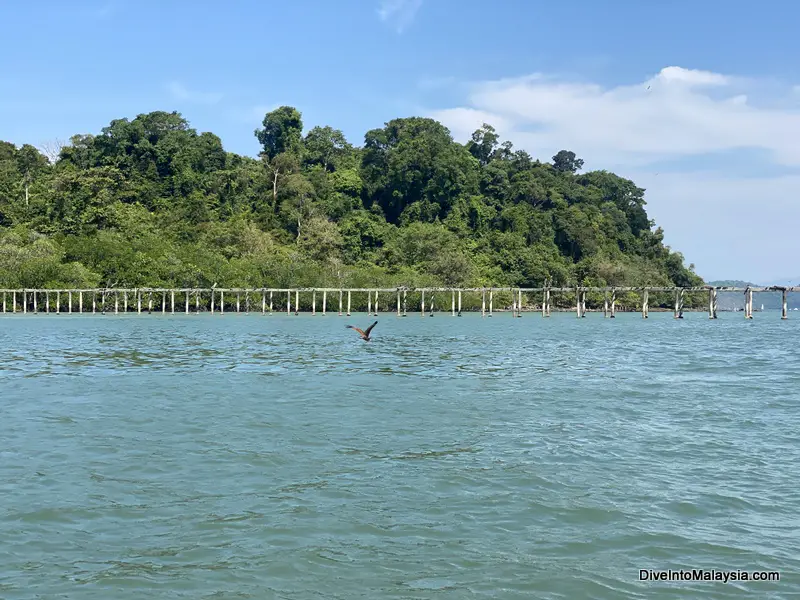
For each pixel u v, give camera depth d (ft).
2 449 77.15
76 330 279.69
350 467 70.69
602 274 586.45
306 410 101.09
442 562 48.93
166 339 235.61
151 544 51.49
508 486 64.80
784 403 109.09
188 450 77.00
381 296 481.46
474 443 81.10
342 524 55.31
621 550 51.11
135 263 430.61
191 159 593.83
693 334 283.79
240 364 160.25
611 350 203.41
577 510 58.70
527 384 129.18
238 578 46.44
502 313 510.58
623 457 75.25
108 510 57.93
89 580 46.01
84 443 80.07
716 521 56.59
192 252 458.91
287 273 467.93
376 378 136.67
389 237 576.20
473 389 122.52
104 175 538.88
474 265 552.41
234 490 63.16
